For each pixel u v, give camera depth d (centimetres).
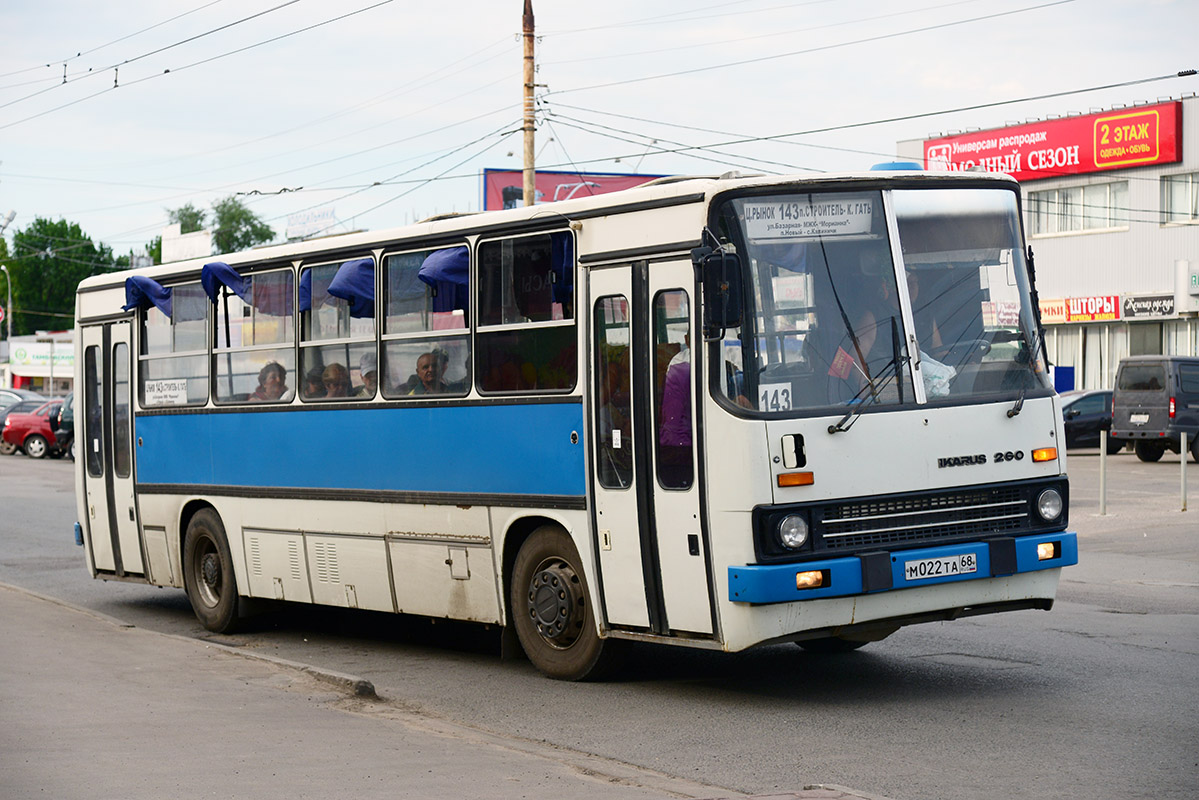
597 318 998
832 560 881
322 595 1273
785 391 894
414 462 1159
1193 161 4509
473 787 706
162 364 1471
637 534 964
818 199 929
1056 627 1201
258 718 891
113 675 1041
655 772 763
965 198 975
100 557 1579
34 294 13425
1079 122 4803
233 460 1371
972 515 935
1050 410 970
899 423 912
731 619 891
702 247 893
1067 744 797
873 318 927
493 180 5534
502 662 1165
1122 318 4719
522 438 1058
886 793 704
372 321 1209
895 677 1015
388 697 1020
